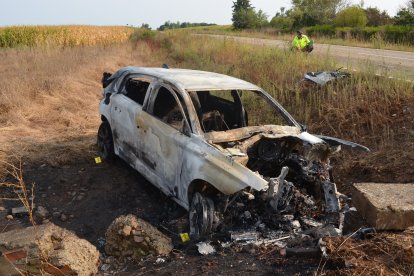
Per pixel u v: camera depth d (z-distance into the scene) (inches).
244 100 322.7
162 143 220.5
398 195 193.8
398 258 157.1
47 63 648.4
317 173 206.2
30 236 159.0
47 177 267.6
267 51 625.9
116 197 246.2
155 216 225.1
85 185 259.9
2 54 824.9
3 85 452.4
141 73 260.7
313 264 164.4
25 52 832.3
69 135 343.3
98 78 595.5
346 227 195.6
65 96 459.2
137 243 180.5
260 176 186.7
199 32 1553.9
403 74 394.9
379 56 697.6
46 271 153.9
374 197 191.2
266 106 316.2
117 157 294.7
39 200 239.8
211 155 192.1
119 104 266.5
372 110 338.0
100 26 1766.7
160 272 167.3
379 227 180.5
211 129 231.5
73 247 163.3
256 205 192.7
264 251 176.2
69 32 1352.1
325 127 343.6
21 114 379.2
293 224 191.3
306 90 412.2
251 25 2923.2
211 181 187.6
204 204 189.6
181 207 228.8
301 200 197.6
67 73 559.2
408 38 1023.0
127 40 1434.5
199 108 217.6
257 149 206.8
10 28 1293.1
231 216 193.3
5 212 223.5
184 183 203.8
